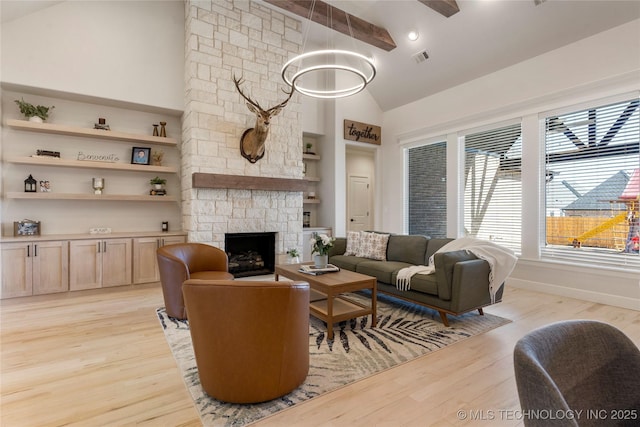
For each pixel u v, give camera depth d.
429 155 5.95
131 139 4.55
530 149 4.42
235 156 4.95
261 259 5.60
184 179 4.94
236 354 1.80
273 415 1.76
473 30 4.54
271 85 5.32
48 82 3.98
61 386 2.05
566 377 0.89
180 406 1.85
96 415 1.77
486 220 5.01
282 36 5.44
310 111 6.29
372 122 6.68
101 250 4.14
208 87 4.72
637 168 3.55
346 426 1.68
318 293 3.73
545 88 4.28
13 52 3.80
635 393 0.93
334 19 4.70
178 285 3.19
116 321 3.19
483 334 2.91
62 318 3.27
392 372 2.23
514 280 4.59
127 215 4.80
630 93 3.55
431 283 3.22
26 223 4.05
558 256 4.18
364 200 7.52
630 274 3.56
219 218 4.80
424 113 5.96
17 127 3.95
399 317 3.38
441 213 5.72
